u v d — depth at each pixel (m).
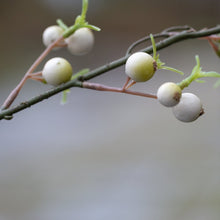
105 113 0.89
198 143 0.73
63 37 0.33
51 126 0.85
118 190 0.63
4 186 0.67
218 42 0.35
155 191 0.62
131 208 0.59
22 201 0.63
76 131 0.83
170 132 0.78
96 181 0.66
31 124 0.86
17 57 1.17
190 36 0.33
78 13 1.35
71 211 0.60
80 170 0.69
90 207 0.60
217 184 0.62
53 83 0.32
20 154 0.76
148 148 0.74
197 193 0.61
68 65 0.32
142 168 0.68
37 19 1.30
